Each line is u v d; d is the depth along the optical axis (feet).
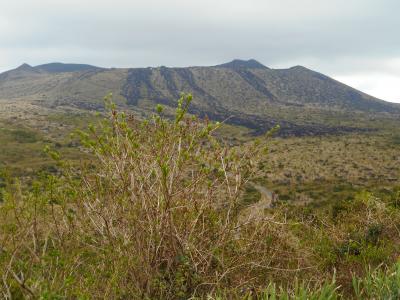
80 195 13.01
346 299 14.62
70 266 12.74
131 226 13.29
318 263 17.72
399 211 28.55
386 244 21.75
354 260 18.92
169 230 13.62
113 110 13.47
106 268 12.78
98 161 13.41
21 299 12.00
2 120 599.16
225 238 14.17
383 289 12.71
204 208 14.03
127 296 12.91
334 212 32.63
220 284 13.80
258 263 14.61
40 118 650.43
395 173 327.67
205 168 13.66
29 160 299.79
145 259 13.33
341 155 422.82
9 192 12.17
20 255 13.44
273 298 11.86
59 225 13.34
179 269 13.44
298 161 381.81
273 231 15.81
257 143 14.02
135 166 13.41
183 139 13.51
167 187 13.37
